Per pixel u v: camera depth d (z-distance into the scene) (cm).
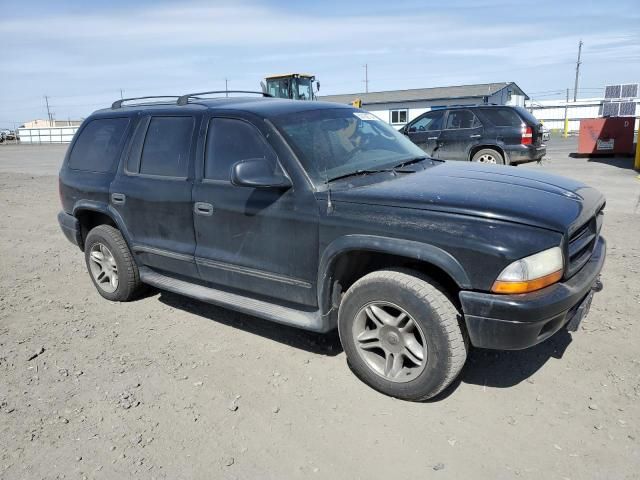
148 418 317
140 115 468
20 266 659
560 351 372
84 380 364
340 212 324
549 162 1605
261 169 337
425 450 279
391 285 308
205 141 403
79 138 531
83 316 482
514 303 274
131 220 462
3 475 273
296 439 293
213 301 413
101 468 276
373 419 307
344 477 262
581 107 4409
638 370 343
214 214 390
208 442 293
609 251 596
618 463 262
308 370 366
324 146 369
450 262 287
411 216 301
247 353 394
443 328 294
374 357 335
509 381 340
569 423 294
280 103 415
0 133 5022
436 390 308
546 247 278
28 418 322
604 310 434
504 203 296
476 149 1216
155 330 443
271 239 360
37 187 1429
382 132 435
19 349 416
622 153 1722
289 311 373
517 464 265
